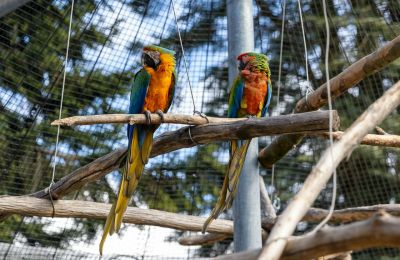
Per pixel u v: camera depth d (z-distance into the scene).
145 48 5.85
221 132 4.84
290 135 5.60
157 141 5.14
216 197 8.41
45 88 7.85
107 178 8.39
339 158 3.08
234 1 6.20
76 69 7.93
